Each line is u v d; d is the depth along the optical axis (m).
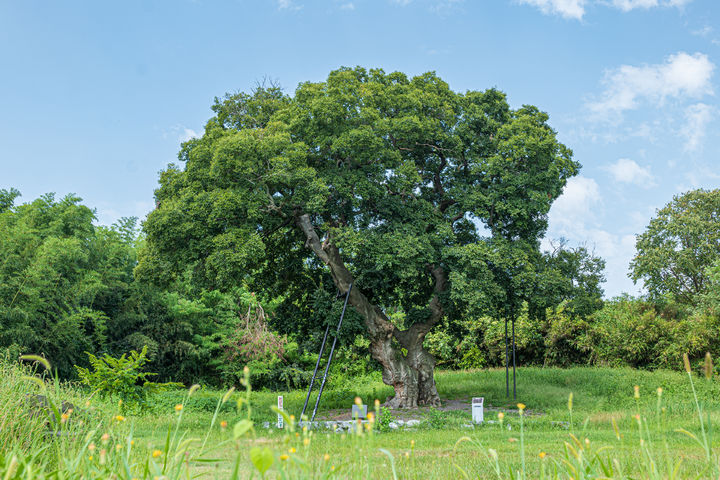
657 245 37.44
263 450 1.44
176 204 17.33
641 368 29.44
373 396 22.91
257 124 20.16
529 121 20.45
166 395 17.91
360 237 17.59
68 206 34.34
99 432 3.86
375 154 18.31
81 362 31.17
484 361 33.91
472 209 20.41
